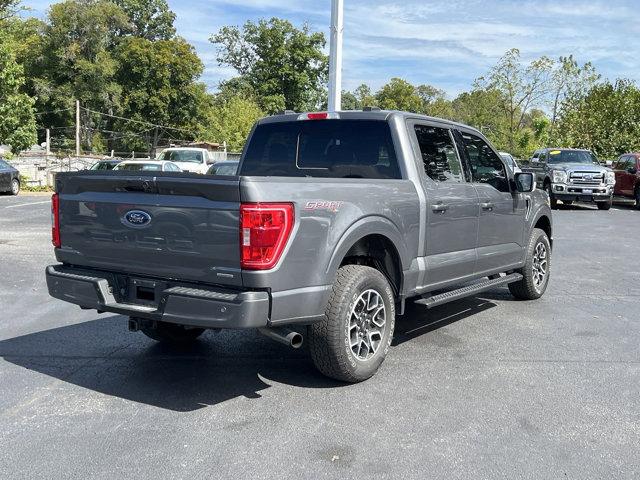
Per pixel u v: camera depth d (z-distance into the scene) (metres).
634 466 3.69
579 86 37.97
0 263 10.22
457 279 6.27
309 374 5.23
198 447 3.88
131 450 3.84
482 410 4.48
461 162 6.45
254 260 4.14
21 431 4.11
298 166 6.14
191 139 67.25
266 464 3.66
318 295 4.55
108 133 66.75
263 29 71.69
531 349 5.96
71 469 3.59
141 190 4.57
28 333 6.38
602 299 8.18
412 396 4.74
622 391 4.89
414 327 6.75
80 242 4.94
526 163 27.55
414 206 5.47
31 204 21.75
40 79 63.66
